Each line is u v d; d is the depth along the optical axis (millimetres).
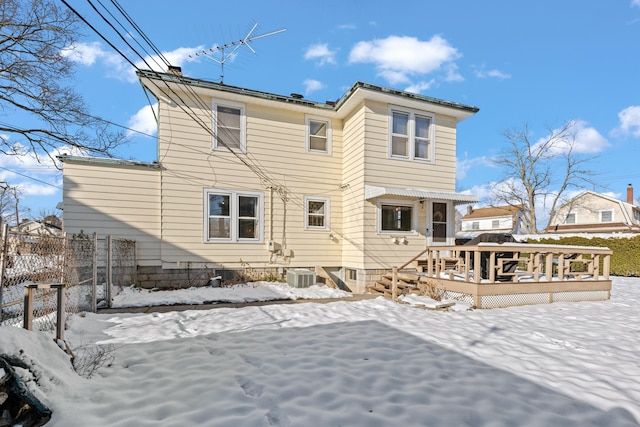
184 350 3773
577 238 14234
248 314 5754
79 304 5840
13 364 2221
